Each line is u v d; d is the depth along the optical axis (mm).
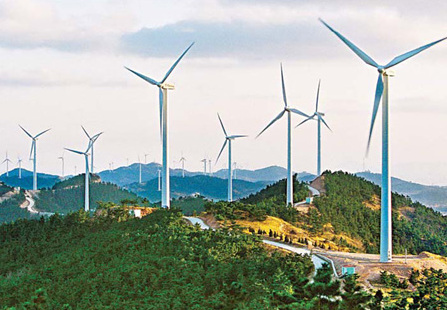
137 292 62688
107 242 88688
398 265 84000
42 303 63469
